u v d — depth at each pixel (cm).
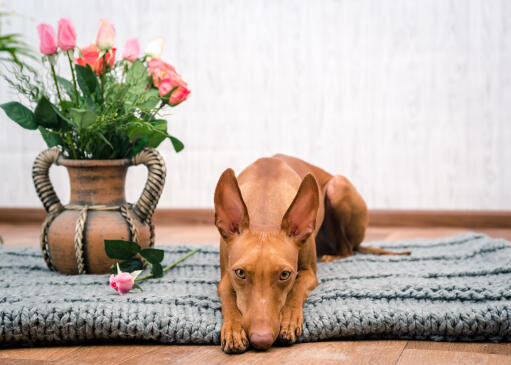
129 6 272
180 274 158
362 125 262
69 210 155
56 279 146
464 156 257
